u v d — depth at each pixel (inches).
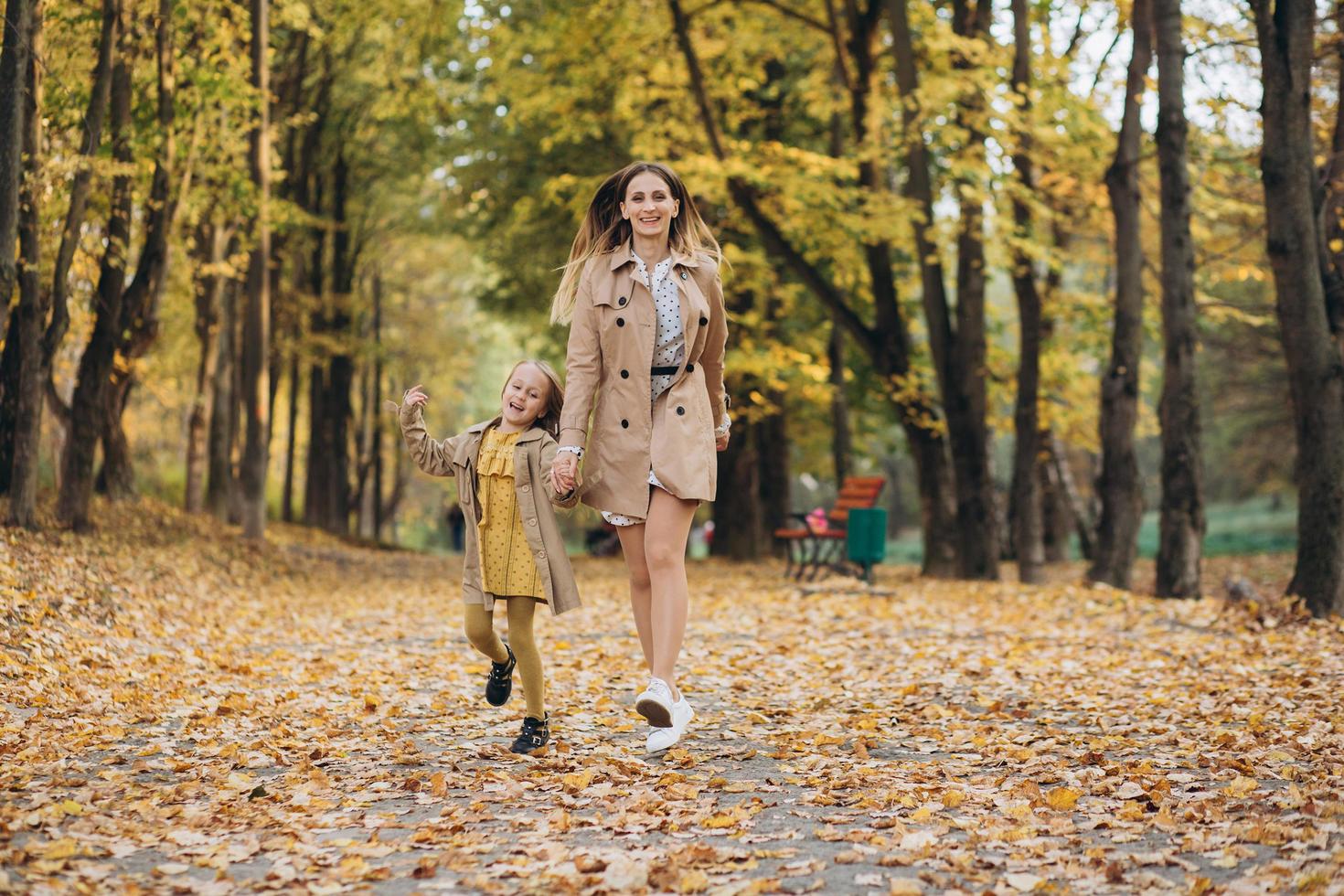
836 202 633.0
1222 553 1230.3
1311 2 413.1
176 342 895.7
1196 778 187.0
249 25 581.6
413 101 742.5
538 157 890.1
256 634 406.6
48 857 139.6
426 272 1451.8
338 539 1101.7
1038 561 631.2
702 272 203.9
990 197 592.7
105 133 496.1
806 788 184.2
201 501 808.3
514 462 204.2
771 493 1031.6
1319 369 412.8
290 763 203.2
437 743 220.5
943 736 227.5
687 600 200.4
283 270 1100.5
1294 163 414.3
